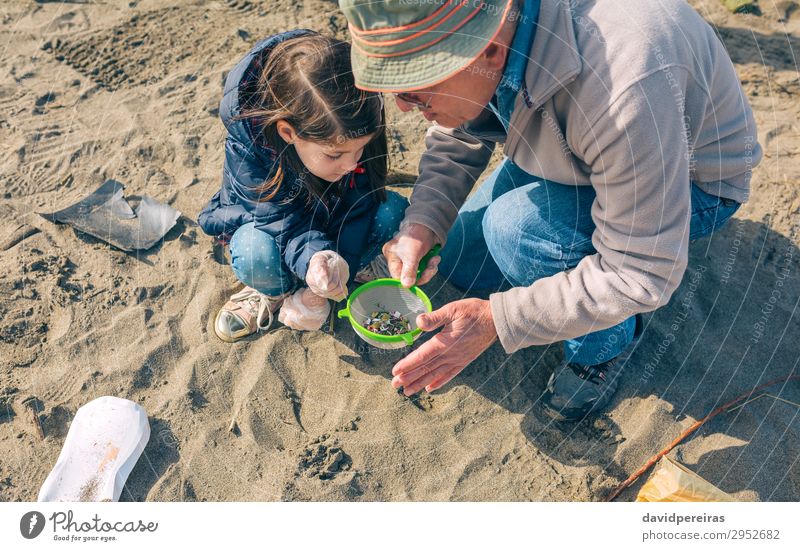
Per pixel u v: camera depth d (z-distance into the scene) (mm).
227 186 2209
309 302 2150
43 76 3121
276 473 1986
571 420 2098
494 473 2000
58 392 2131
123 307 2342
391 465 2016
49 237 2520
